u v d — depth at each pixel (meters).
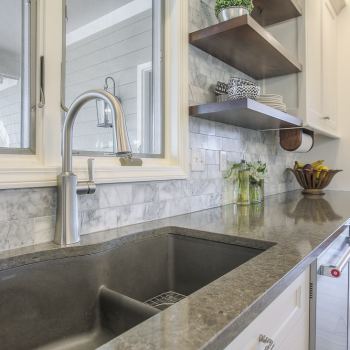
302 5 1.85
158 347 0.38
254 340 0.56
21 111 0.89
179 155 1.32
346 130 2.55
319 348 0.93
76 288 0.81
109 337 0.79
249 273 0.63
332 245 1.04
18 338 0.70
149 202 1.17
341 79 2.57
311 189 2.22
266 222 1.17
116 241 0.91
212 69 1.54
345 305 1.22
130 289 0.94
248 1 1.33
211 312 0.47
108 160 1.08
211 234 1.00
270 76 1.91
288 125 1.78
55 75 0.91
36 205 0.83
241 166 1.68
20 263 0.72
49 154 0.88
